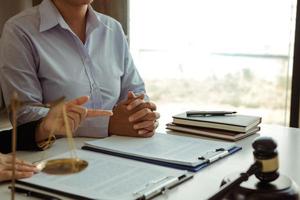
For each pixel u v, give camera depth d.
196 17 2.84
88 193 0.79
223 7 2.75
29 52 1.45
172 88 3.14
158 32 2.88
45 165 0.94
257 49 2.69
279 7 2.49
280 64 2.57
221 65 2.91
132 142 1.19
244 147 1.20
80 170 0.91
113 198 0.77
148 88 2.97
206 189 0.87
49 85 1.49
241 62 2.81
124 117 1.29
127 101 1.33
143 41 2.82
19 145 1.15
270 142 0.75
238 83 2.85
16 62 1.42
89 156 1.03
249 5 2.64
